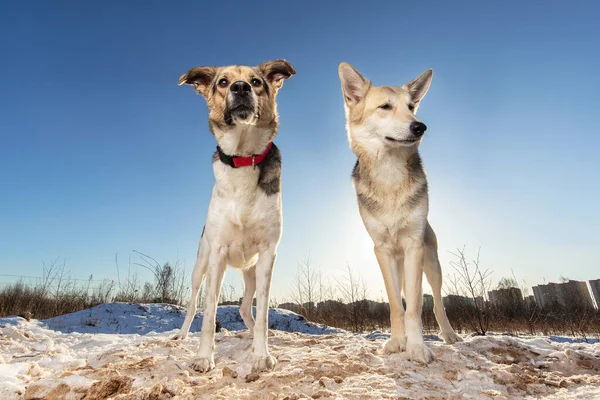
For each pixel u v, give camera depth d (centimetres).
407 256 111
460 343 121
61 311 377
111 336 175
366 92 129
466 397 75
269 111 108
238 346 115
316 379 82
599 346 130
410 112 119
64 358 114
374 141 120
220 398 71
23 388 80
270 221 104
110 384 74
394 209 111
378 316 394
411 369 90
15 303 369
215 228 103
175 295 392
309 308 390
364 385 78
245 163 102
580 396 78
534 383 90
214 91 110
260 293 101
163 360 99
